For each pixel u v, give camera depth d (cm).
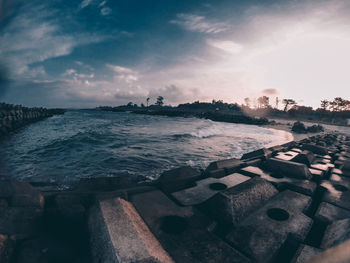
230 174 588
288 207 373
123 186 504
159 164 895
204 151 1184
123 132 2094
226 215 334
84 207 338
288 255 276
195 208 370
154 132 2155
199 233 298
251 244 280
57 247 273
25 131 2256
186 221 327
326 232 301
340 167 661
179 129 2547
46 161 948
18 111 2931
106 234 247
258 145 1421
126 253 216
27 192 320
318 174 558
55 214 323
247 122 4203
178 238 285
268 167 609
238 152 1162
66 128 2586
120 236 241
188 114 7419
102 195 369
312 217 368
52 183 653
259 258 257
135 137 1750
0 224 279
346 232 251
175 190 489
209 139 1689
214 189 462
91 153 1122
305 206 384
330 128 3875
